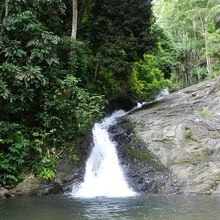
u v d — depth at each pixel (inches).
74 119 556.7
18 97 502.9
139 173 520.1
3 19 555.5
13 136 496.4
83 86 658.8
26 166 505.7
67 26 684.7
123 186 508.7
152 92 976.3
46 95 540.1
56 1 594.9
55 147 537.3
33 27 525.7
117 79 765.3
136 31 718.5
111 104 782.5
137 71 933.2
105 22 712.4
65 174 505.7
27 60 530.3
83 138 562.6
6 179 478.3
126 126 619.5
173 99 749.3
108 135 608.1
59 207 388.2
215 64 1535.4
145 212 358.0
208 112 616.4
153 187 495.5
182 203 406.9
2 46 515.5
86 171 526.0
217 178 488.7
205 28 1712.6
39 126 543.5
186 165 515.2
